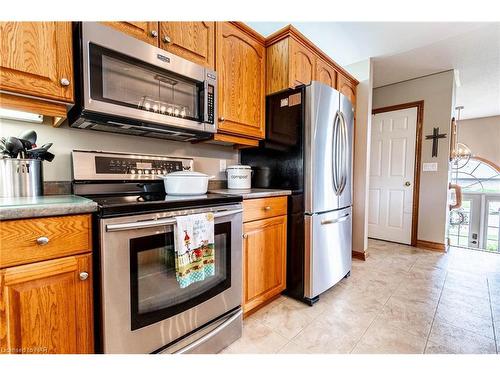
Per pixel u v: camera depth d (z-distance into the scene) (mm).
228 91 1748
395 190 3551
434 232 3223
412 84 3385
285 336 1444
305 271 1824
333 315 1669
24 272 801
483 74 3223
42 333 842
